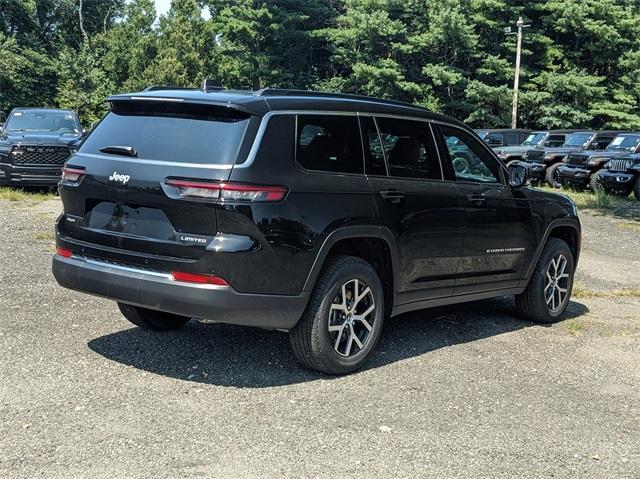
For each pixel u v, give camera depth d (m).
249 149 4.38
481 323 6.65
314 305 4.66
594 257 10.91
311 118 4.76
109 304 6.48
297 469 3.48
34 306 6.26
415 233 5.27
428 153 5.61
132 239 4.48
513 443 3.92
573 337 6.27
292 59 50.06
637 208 17.38
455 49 43.69
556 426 4.20
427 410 4.33
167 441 3.72
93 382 4.52
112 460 3.48
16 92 52.28
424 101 43.81
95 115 41.25
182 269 4.29
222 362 5.04
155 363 4.95
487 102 43.41
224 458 3.56
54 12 62.06
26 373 4.62
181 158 4.43
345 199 4.77
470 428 4.09
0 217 11.63
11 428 3.79
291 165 4.54
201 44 49.53
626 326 6.70
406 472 3.50
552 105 42.81
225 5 53.22
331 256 4.88
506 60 43.72
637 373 5.28
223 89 5.06
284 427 3.96
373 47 45.28
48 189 15.99
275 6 46.84
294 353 4.83
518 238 6.32
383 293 5.14
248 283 4.30
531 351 5.76
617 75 44.44
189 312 4.31
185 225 4.31
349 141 4.97
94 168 4.72
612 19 42.47
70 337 5.45
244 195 4.26
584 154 21.11
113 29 56.44
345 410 4.26
